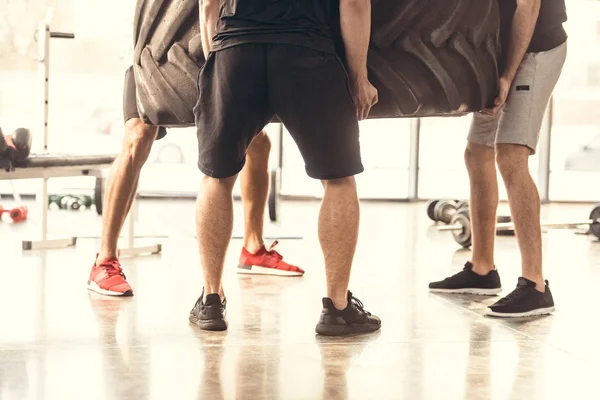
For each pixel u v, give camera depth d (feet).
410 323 10.25
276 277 13.62
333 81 8.90
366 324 9.68
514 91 10.87
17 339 9.11
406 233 20.20
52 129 30.07
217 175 9.30
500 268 15.14
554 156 33.01
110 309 10.78
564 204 28.45
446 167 32.32
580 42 32.53
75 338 9.20
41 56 17.39
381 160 31.96
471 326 10.14
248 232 13.94
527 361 8.53
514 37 10.62
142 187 29.96
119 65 29.71
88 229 19.69
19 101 29.27
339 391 7.38
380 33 9.98
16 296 11.53
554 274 14.55
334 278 9.47
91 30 29.30
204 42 9.71
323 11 9.01
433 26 10.14
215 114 9.20
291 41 8.79
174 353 8.62
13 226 20.12
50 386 7.38
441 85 10.25
